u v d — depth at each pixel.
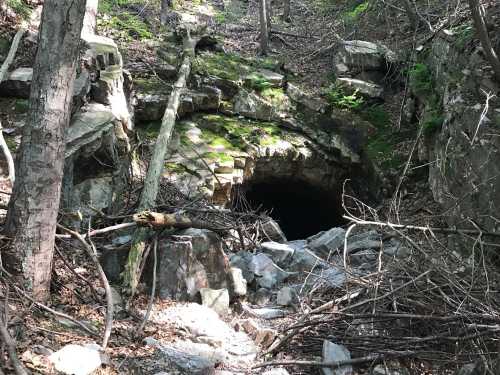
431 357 4.86
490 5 8.87
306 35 15.09
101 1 14.77
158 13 15.62
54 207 4.74
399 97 12.16
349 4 16.03
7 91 7.89
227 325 5.52
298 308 6.09
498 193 6.59
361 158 11.49
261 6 13.61
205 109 11.74
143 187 7.26
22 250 4.64
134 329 4.93
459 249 7.02
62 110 4.57
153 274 5.60
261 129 11.63
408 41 12.79
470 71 8.16
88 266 5.91
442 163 8.34
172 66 12.17
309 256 7.32
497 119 7.02
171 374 4.30
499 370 4.24
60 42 4.43
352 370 4.80
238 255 7.14
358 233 8.66
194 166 9.99
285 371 4.67
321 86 12.71
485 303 5.20
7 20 9.48
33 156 4.54
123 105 8.74
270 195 13.25
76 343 4.43
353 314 5.01
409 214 9.24
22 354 4.01
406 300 5.35
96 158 7.27
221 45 13.82
